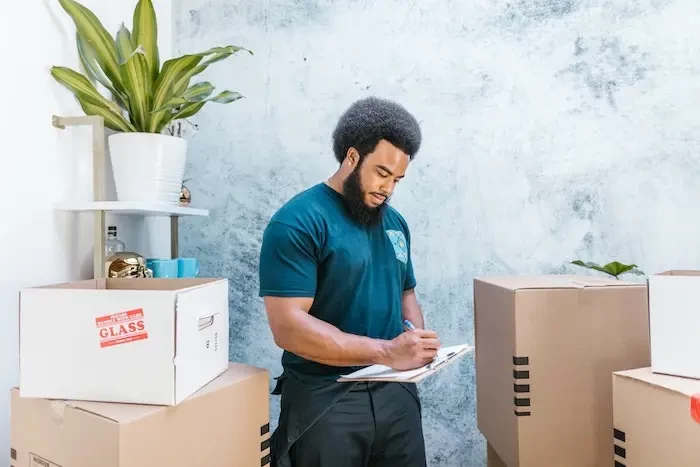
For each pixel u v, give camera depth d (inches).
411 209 69.4
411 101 69.4
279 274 40.4
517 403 42.9
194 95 56.4
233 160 72.1
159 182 52.6
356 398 42.4
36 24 46.5
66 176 50.4
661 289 36.0
